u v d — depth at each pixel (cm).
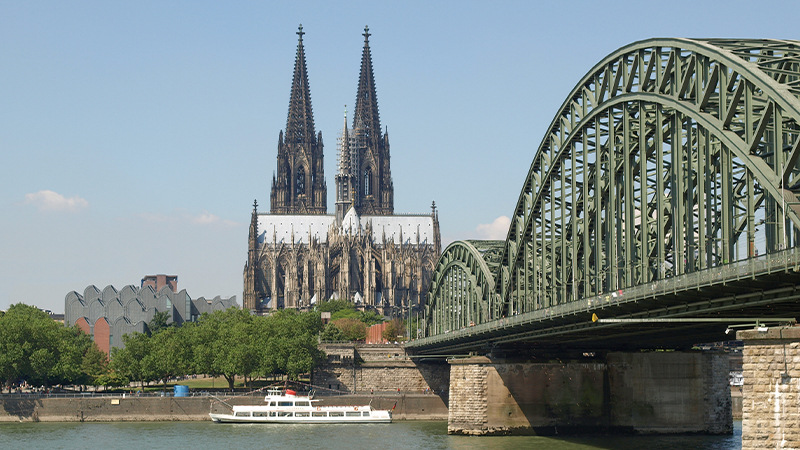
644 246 7088
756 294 5700
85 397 15438
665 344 11150
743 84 5775
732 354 16088
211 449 11050
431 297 16800
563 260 9244
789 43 5875
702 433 11356
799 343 4809
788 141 6569
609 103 7869
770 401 4900
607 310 7525
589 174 9856
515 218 11050
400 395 16275
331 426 14262
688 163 6581
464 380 11506
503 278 11581
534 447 10019
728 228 6009
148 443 11731
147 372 18475
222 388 19238
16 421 15225
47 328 17488
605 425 11344
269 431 13338
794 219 5094
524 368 11412
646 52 7356
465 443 10550
